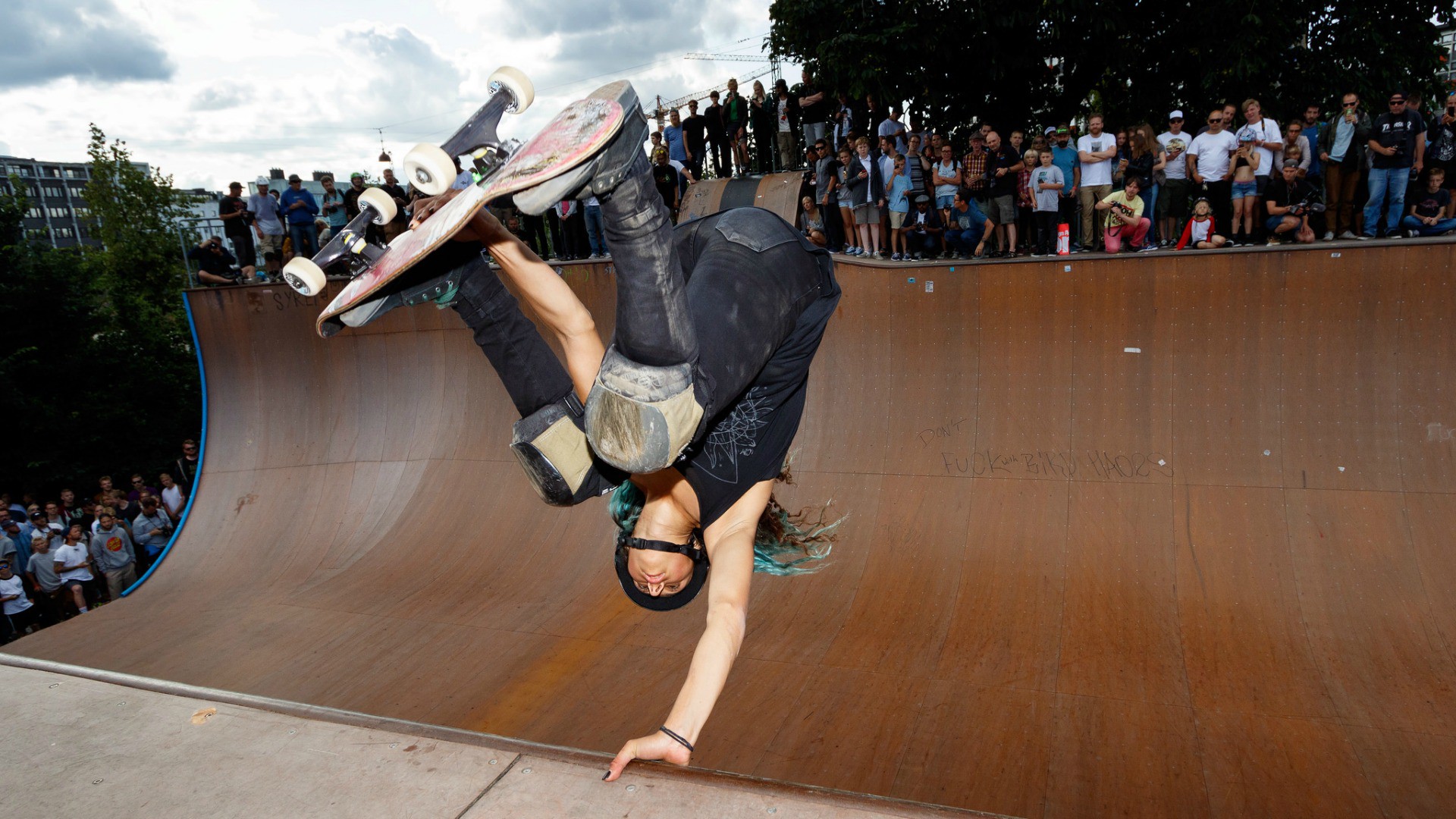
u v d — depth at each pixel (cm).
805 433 1109
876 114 1375
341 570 1215
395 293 197
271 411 1425
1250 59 1223
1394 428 855
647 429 178
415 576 1170
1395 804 603
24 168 11419
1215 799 628
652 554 239
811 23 1362
